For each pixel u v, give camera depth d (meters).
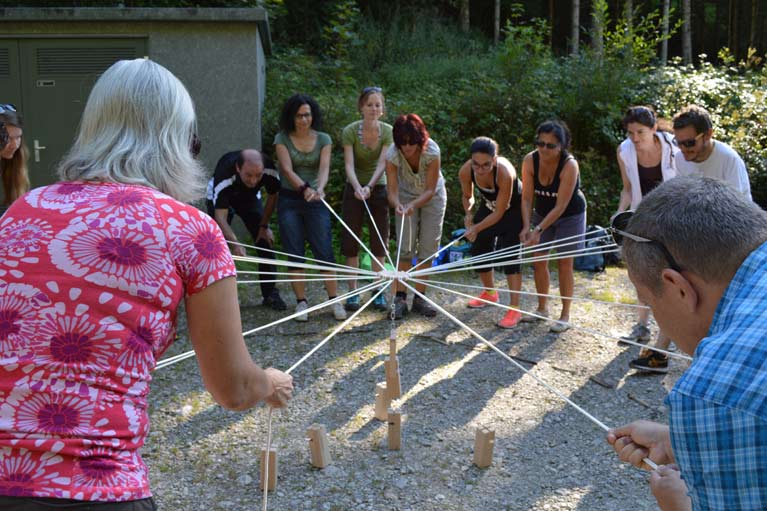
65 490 1.54
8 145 3.73
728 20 20.83
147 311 1.68
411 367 5.30
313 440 3.94
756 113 10.97
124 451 1.64
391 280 4.38
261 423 4.47
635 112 5.21
